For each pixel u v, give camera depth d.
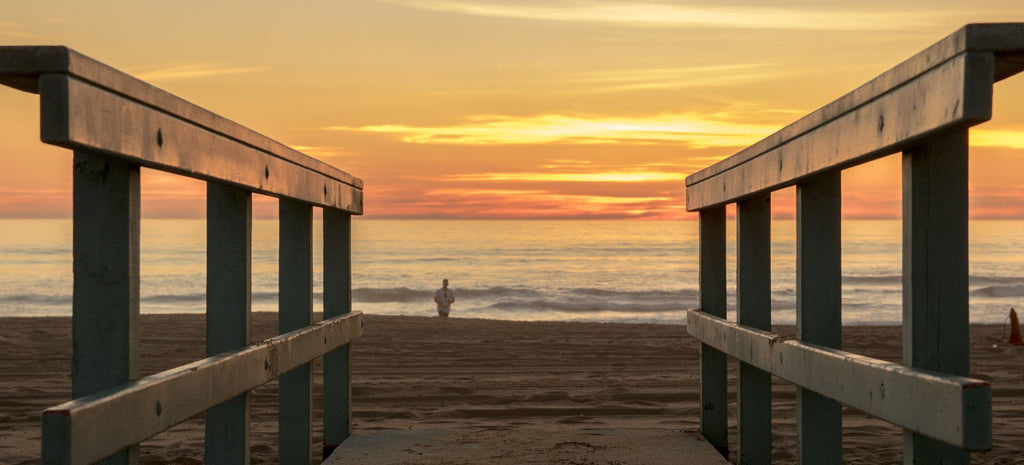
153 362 11.17
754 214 4.10
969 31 1.84
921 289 2.25
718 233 5.09
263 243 119.88
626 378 9.69
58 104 1.89
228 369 2.89
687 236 149.62
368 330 15.27
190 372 2.57
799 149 3.01
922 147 2.25
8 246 106.56
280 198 3.67
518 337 14.07
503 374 10.02
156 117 2.32
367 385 9.18
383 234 162.00
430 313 39.56
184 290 50.94
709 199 4.64
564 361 11.15
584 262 83.88
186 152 2.50
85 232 2.31
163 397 2.39
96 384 2.30
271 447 6.32
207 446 3.23
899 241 110.44
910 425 2.19
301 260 4.14
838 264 3.13
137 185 2.37
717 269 5.08
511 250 103.81
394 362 11.04
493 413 7.71
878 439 6.70
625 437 5.16
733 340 4.11
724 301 5.08
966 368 2.23
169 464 5.78
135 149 2.20
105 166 2.31
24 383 9.12
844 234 135.62
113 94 2.10
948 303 2.24
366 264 81.25
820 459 3.13
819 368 2.86
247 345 3.21
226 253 3.21
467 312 39.62
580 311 39.47
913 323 2.25
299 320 4.13
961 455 2.25
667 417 7.50
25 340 13.20
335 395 5.11
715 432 5.06
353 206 5.02
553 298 44.53
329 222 5.04
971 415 1.93
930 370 2.24
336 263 5.04
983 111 1.84
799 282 3.17
